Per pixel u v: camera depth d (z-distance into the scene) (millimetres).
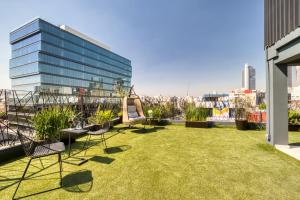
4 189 2158
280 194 1999
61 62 46438
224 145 4176
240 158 3230
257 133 5656
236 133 5680
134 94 7707
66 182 2330
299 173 2564
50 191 2105
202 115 6992
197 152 3627
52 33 44031
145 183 2285
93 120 6113
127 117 6020
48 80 42750
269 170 2678
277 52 3787
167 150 3793
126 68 79188
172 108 8859
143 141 4637
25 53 44125
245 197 1938
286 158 3211
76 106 5902
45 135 3906
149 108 7824
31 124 4133
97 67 60031
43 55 41781
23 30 44094
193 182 2305
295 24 3012
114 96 8297
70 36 49625
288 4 3230
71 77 49438
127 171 2678
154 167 2834
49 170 2736
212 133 5699
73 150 3830
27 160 3193
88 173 2615
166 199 1913
